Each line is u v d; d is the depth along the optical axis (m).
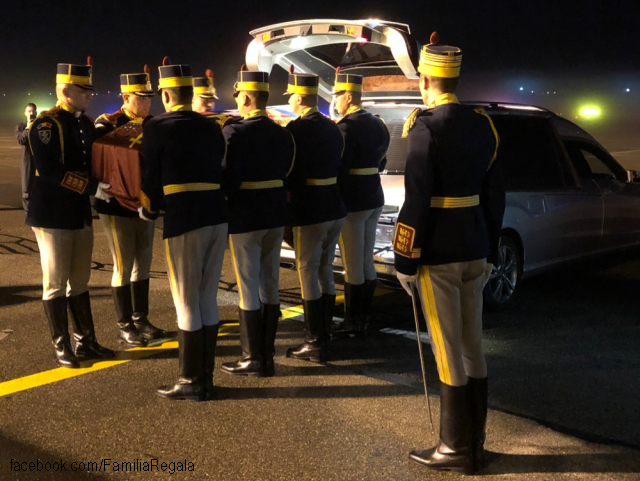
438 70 3.16
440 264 3.16
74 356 4.47
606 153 6.94
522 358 4.75
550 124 6.33
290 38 5.87
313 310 4.59
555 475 3.25
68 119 4.24
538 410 3.95
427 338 5.15
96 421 3.70
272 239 4.31
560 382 4.35
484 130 3.21
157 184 3.87
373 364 4.61
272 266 4.36
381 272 5.37
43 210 4.29
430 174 3.07
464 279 3.26
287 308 5.85
